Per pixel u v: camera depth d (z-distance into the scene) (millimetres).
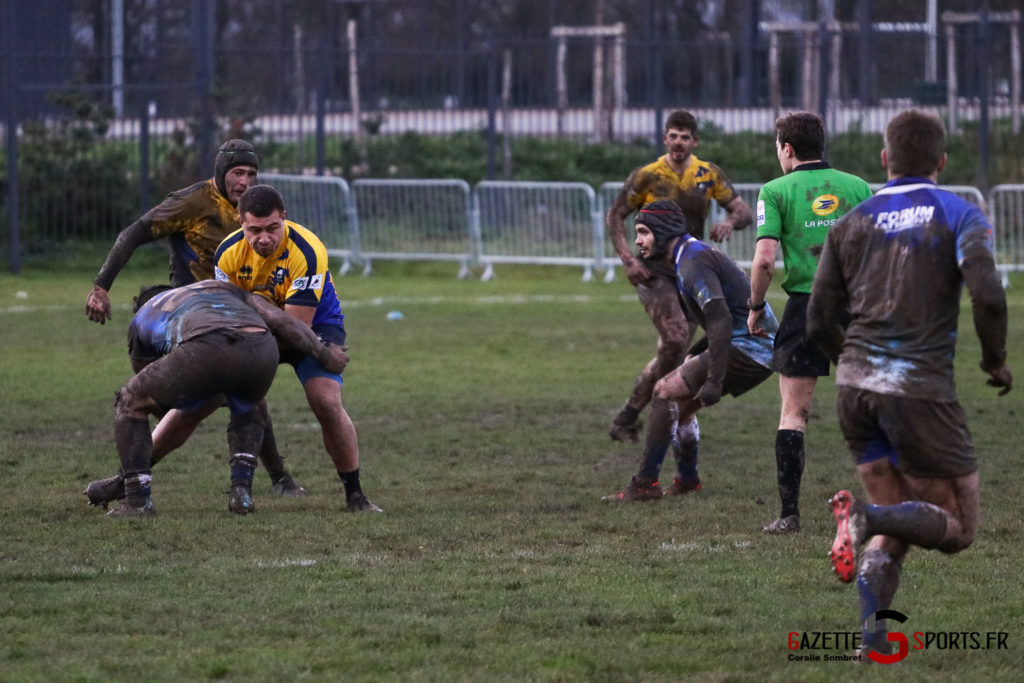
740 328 25672
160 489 27203
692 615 18266
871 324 16359
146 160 77438
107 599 18844
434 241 75812
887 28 104500
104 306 26328
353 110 92562
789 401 23922
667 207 25797
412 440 33156
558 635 17359
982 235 15797
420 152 91625
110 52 92250
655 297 30828
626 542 22906
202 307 23625
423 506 25828
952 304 16219
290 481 27250
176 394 23469
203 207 26281
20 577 20062
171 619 17938
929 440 16047
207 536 22938
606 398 39594
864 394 16266
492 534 23438
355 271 77375
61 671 15672
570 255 74000
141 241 26312
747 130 95875
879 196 16688
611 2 119938
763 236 23688
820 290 17016
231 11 115375
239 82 92875
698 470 29797
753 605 18797
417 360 47250
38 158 77812
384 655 16406
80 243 78812
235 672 15734
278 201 23594
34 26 82125
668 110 99875
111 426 34438
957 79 100438
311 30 115562
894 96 100062
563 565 21234
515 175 89625
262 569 20703
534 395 40094
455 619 18016
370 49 88438
